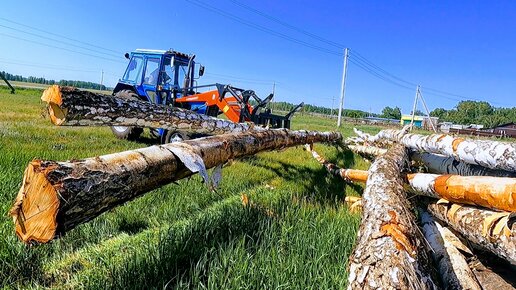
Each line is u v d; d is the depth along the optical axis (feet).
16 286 8.27
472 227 8.25
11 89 106.22
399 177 10.04
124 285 7.90
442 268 8.77
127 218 12.48
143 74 31.07
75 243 10.56
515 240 6.88
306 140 22.17
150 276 8.28
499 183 7.77
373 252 5.86
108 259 9.39
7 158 17.15
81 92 10.46
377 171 9.98
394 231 6.21
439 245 9.38
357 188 21.26
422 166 17.46
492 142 10.52
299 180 21.43
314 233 10.86
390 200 7.54
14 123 33.53
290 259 9.27
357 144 33.86
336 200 17.13
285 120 28.32
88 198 5.74
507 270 9.96
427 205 10.92
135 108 12.78
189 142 9.34
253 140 13.28
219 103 27.48
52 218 5.31
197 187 16.29
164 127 14.61
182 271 8.70
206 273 8.52
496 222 7.47
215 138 10.82
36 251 9.52
